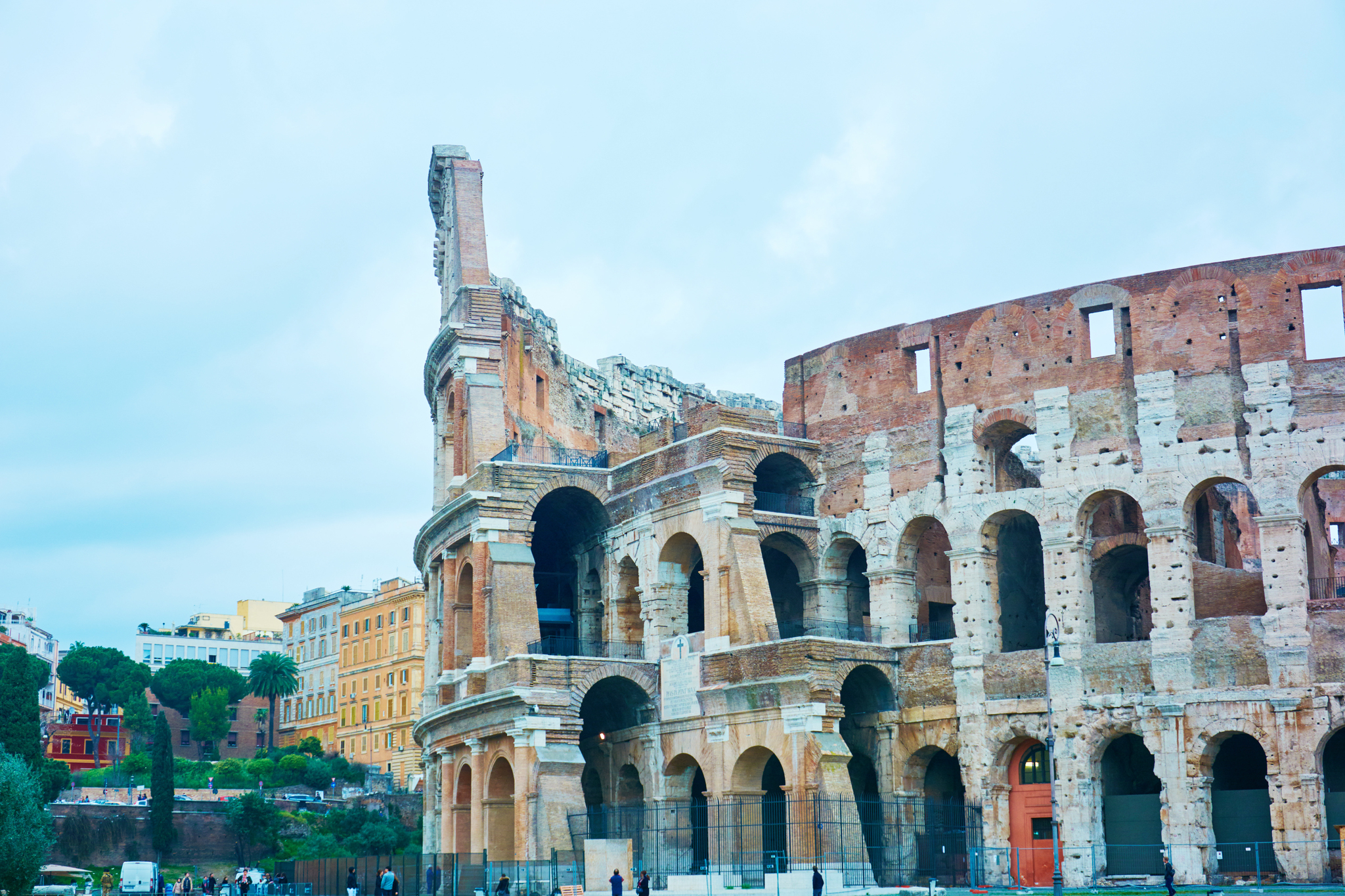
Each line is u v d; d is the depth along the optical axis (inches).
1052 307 3107.8
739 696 3137.3
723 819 3144.7
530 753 3198.8
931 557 3398.1
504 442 3762.3
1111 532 3277.6
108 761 7190.0
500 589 3432.6
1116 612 3267.7
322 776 6318.9
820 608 3351.4
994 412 3142.2
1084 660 2940.5
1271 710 2719.0
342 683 7317.9
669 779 3316.9
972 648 3085.6
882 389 3341.5
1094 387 3024.1
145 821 4849.9
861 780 3363.7
